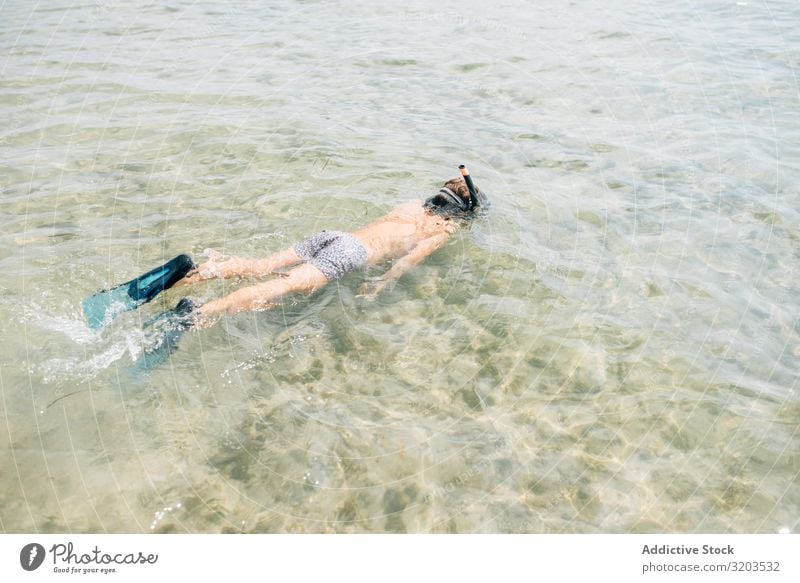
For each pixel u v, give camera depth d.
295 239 4.76
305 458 3.09
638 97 7.52
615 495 2.98
